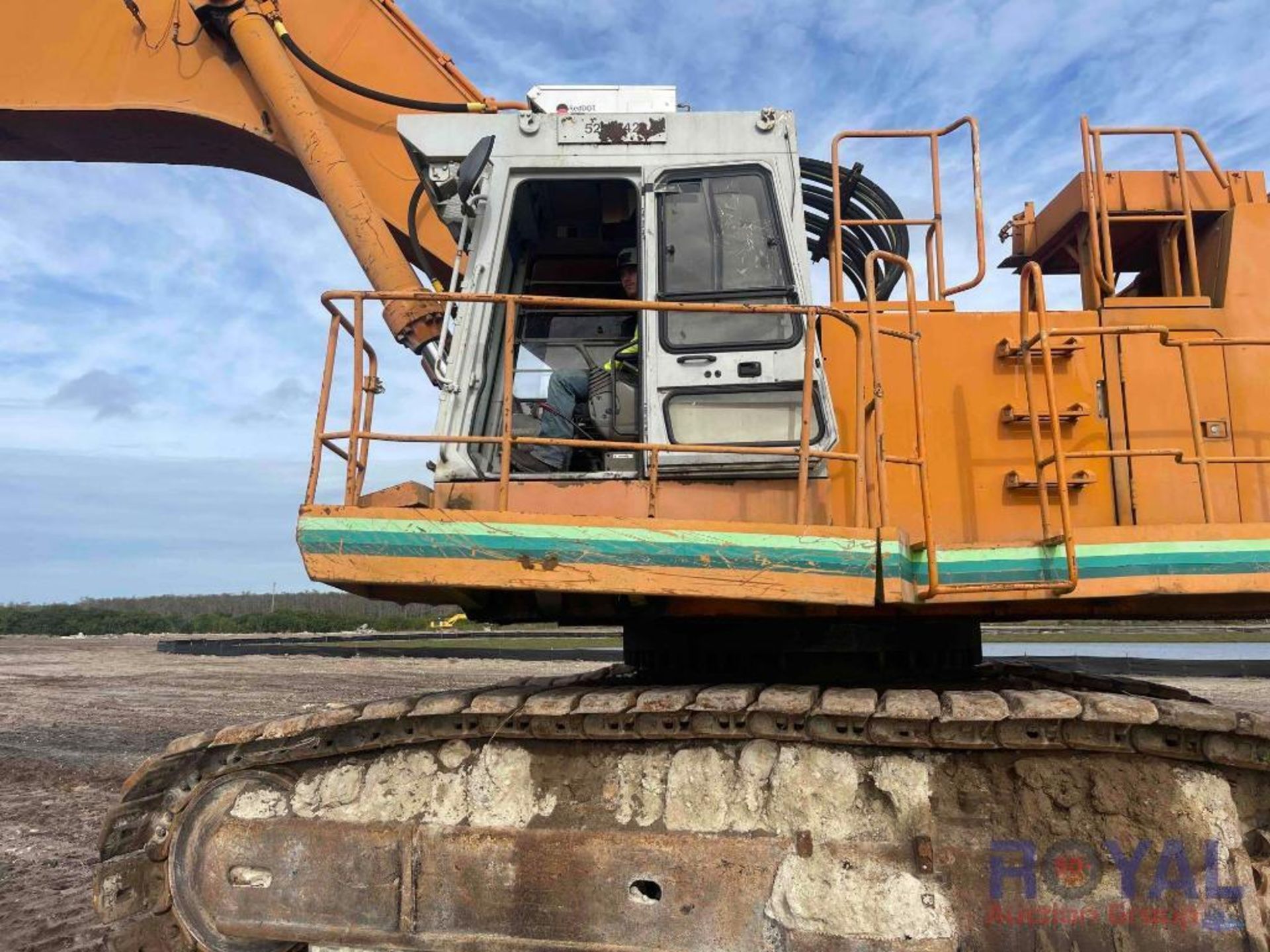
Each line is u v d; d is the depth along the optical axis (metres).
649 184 4.59
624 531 3.65
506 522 3.67
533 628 37.59
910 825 3.71
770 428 4.27
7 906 5.81
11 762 10.11
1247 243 4.73
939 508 4.42
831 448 4.19
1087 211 4.91
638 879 3.85
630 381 4.79
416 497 3.96
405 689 15.72
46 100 6.04
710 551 3.64
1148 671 16.17
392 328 5.45
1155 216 4.91
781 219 4.50
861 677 4.57
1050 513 4.39
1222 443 4.45
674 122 4.64
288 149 6.08
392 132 6.01
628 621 4.61
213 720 12.72
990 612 4.13
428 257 5.90
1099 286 4.72
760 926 3.72
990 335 4.55
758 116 4.63
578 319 5.14
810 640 4.47
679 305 4.06
